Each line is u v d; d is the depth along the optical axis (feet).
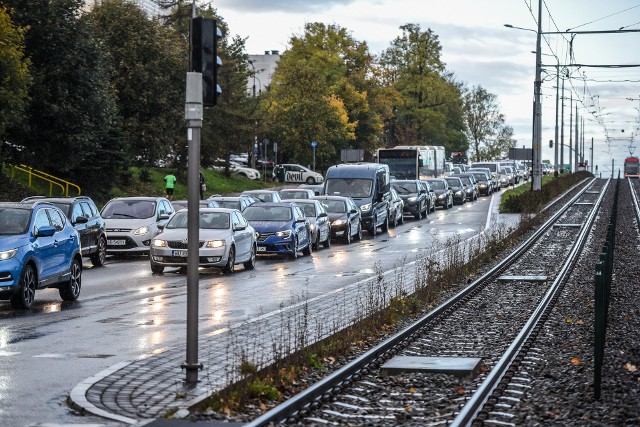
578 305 81.92
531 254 134.21
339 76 398.62
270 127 347.56
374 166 184.85
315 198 161.99
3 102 153.28
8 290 71.51
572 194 324.80
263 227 128.26
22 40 163.22
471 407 40.81
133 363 49.75
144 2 396.37
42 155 189.26
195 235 45.14
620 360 55.31
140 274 106.93
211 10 305.73
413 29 456.86
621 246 145.69
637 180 483.92
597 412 41.86
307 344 55.93
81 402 40.11
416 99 461.37
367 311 70.49
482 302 84.33
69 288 80.07
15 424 36.73
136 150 235.20
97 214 118.62
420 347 60.39
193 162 45.11
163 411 39.04
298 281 98.58
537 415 41.22
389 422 39.65
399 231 186.19
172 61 232.94
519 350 58.80
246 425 36.27
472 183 292.20
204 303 79.10
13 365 49.96
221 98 293.64
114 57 229.04
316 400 42.86
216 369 48.34
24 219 75.15
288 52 396.37
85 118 187.21
